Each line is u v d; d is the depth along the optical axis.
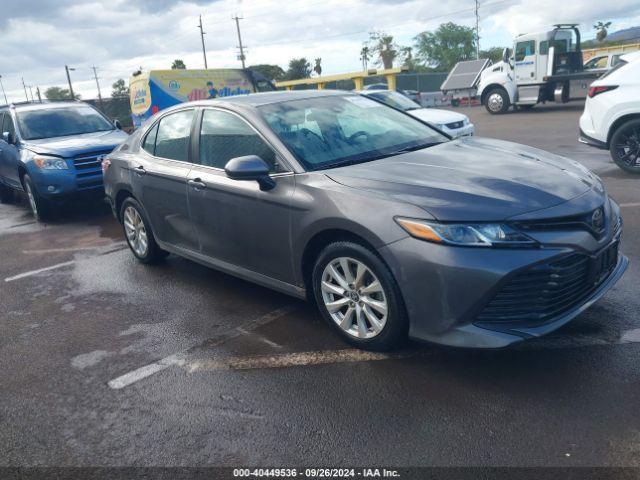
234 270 4.26
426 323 2.98
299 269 3.65
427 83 40.03
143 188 5.00
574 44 19.78
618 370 2.99
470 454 2.48
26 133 8.93
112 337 4.06
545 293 2.86
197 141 4.46
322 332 3.79
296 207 3.49
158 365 3.57
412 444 2.58
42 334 4.23
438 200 2.99
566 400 2.78
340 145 3.89
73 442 2.86
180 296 4.71
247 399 3.08
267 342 3.72
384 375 3.16
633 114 7.46
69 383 3.46
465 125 10.55
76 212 8.94
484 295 2.80
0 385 3.51
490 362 3.19
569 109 19.64
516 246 2.80
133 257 5.98
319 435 2.71
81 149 8.09
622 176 7.61
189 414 3.00
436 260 2.86
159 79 15.27
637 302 3.77
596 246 3.01
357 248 3.21
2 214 9.51
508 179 3.21
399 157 3.76
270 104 4.19
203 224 4.36
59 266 5.95
